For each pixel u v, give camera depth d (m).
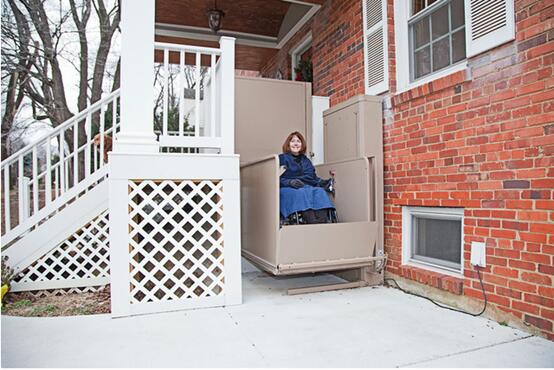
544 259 2.35
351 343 2.37
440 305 3.10
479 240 2.80
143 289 3.04
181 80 3.26
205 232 3.24
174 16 6.41
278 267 3.24
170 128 7.66
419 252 3.53
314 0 4.98
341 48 4.61
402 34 3.74
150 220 3.11
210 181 3.27
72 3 10.63
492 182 2.69
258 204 3.69
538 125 2.38
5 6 9.69
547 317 2.33
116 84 11.16
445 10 3.27
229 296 3.21
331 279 4.16
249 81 4.58
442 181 3.12
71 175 7.85
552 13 2.30
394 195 3.68
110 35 10.80
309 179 3.87
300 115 4.77
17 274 3.69
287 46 6.64
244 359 2.17
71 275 3.85
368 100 3.76
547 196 2.33
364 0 4.09
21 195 3.87
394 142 3.68
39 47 10.08
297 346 2.34
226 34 6.79
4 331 2.64
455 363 2.07
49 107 10.27
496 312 2.67
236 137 4.50
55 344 2.41
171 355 2.23
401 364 2.08
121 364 2.12
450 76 3.01
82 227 3.88
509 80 2.57
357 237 3.42
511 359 2.11
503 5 2.60
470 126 2.87
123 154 3.00
